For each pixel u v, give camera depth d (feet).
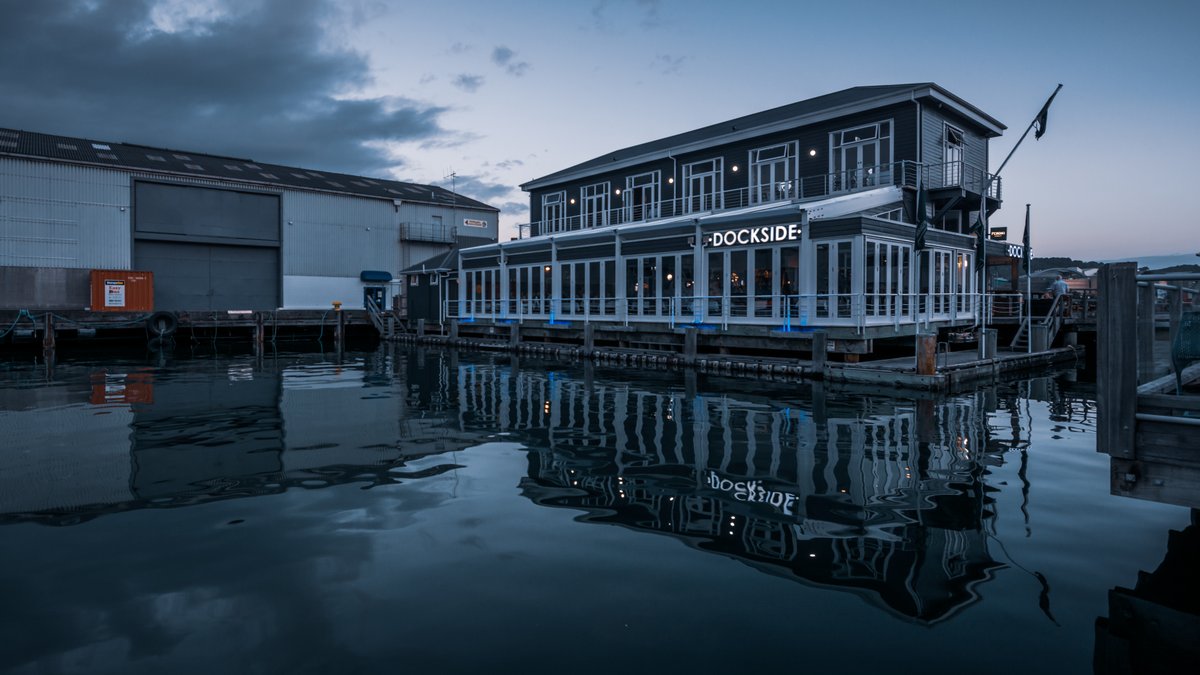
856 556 16.66
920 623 13.19
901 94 82.53
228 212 138.72
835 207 70.03
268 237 143.54
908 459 27.53
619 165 117.08
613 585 14.88
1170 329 21.66
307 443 30.81
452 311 120.88
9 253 116.88
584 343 82.02
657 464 26.58
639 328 79.77
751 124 105.40
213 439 31.78
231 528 18.75
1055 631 12.84
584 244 90.33
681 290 78.89
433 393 49.55
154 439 31.81
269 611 13.70
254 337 118.83
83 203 123.34
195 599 14.24
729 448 29.66
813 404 43.29
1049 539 17.83
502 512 20.18
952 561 16.29
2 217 116.26
